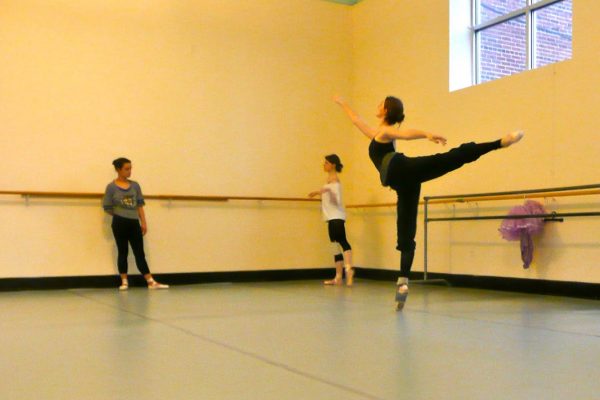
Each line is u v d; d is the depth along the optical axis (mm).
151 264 6770
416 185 4172
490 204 6098
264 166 7441
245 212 7324
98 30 6582
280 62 7594
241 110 7324
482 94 6215
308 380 2305
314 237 7770
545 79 5598
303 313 4297
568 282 5344
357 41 7992
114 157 6605
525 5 6023
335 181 6727
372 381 2287
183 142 6973
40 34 6316
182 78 6992
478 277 6211
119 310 4496
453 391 2141
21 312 4387
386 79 7488
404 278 4297
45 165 6285
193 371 2463
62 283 6320
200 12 7121
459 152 3727
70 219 6383
